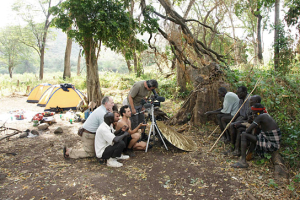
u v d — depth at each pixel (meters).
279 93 5.73
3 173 3.75
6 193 3.18
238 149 4.19
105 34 7.25
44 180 3.53
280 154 3.88
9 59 22.78
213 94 5.90
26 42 21.34
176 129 5.87
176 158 4.25
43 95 9.58
